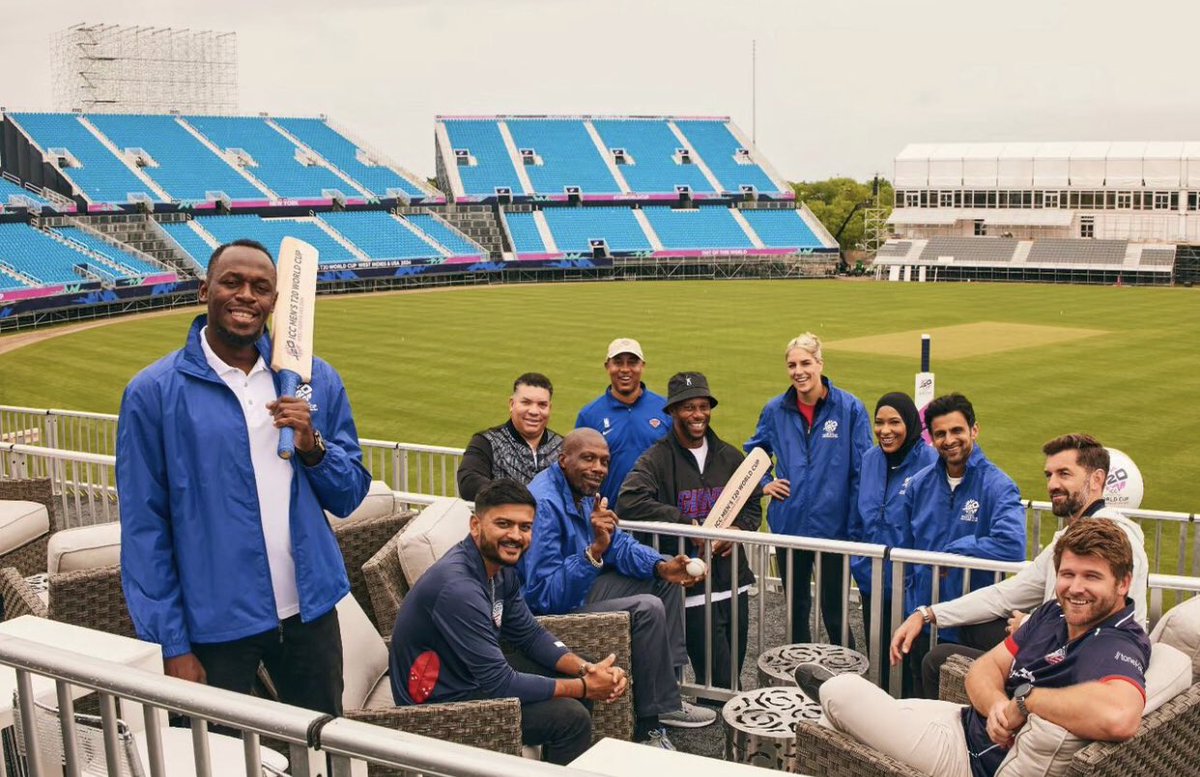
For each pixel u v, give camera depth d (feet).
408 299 163.94
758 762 14.96
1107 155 223.10
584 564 17.79
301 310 12.93
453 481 39.45
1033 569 16.02
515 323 124.16
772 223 238.27
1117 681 11.44
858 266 244.01
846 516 24.11
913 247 233.76
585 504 18.86
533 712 14.64
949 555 17.15
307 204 202.28
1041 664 12.50
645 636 17.19
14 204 163.12
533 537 18.17
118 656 11.58
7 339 115.34
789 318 131.85
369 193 213.46
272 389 13.03
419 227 208.64
